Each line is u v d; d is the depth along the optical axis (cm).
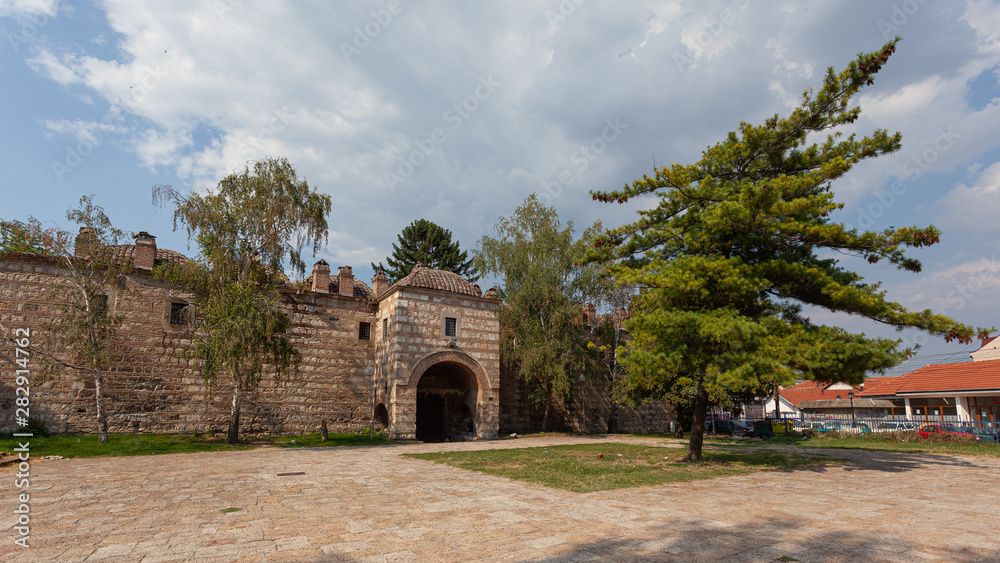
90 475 1361
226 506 941
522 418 3500
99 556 634
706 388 1641
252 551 654
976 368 2952
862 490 1095
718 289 1490
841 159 1415
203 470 1460
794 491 1087
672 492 1078
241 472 1414
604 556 621
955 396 2856
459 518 834
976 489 1108
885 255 1464
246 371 2633
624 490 1107
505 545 673
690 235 1606
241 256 2355
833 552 631
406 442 2573
